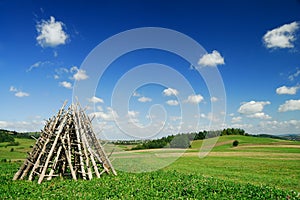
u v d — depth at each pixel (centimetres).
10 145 8219
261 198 1449
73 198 1364
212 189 1628
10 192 1492
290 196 1511
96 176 2048
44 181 1855
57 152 1955
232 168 3650
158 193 1490
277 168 3653
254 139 9631
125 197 1395
